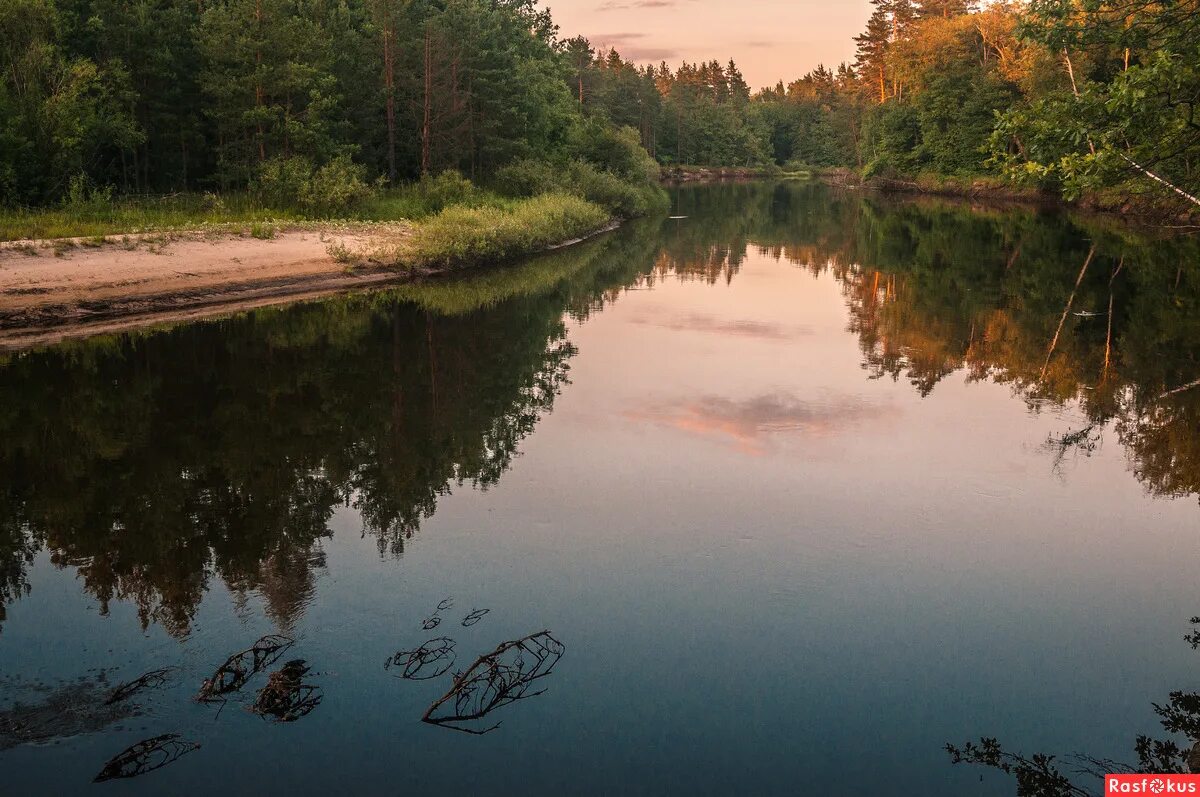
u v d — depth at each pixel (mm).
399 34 41656
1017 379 13992
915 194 71562
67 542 8055
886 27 94875
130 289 19859
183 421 11898
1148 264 26859
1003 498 9039
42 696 5535
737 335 17969
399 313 20609
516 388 13695
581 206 41312
